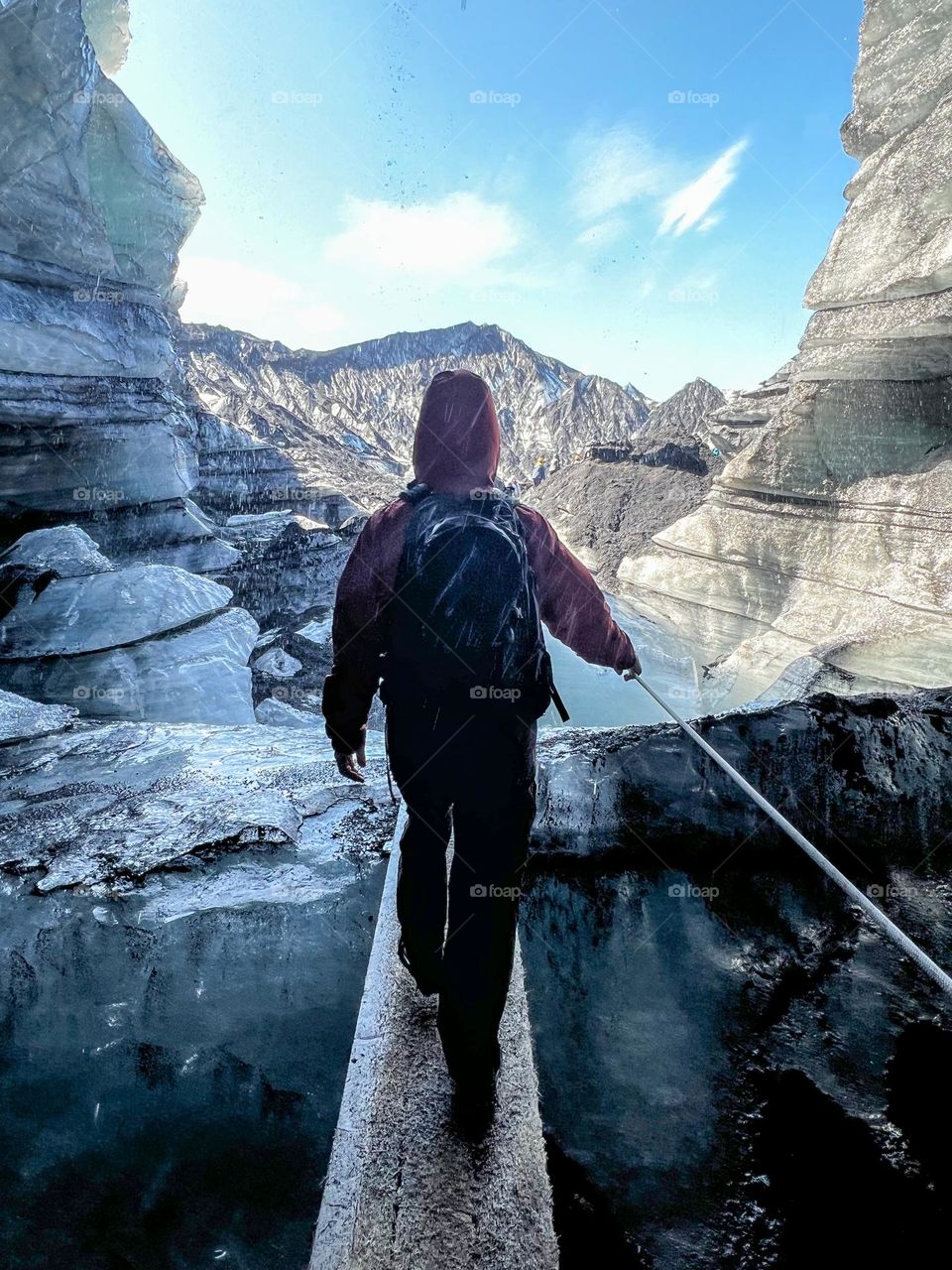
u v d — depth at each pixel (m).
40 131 7.32
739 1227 1.13
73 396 8.34
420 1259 1.01
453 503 1.19
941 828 2.17
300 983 1.69
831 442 9.15
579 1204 1.16
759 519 10.22
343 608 1.20
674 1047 1.49
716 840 2.13
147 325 9.58
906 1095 1.36
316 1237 1.07
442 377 1.24
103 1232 1.16
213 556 10.59
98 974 1.73
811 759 2.20
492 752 1.09
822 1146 1.27
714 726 2.23
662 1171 1.22
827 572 8.86
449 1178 1.11
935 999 1.62
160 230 10.15
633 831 2.13
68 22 7.06
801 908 1.94
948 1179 1.19
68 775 2.76
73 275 8.47
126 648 6.30
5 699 3.38
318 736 3.20
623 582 13.42
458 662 1.09
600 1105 1.35
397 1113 1.23
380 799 2.46
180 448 10.34
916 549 7.74
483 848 1.10
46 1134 1.32
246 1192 1.21
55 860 2.14
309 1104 1.38
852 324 8.39
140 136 9.47
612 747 2.21
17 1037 1.55
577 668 9.86
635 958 1.75
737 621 10.55
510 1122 1.23
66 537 6.93
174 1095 1.40
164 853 2.16
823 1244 1.10
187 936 1.85
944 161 7.37
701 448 18.20
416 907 1.26
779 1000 1.62
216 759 2.89
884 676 6.64
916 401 8.22
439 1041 1.37
